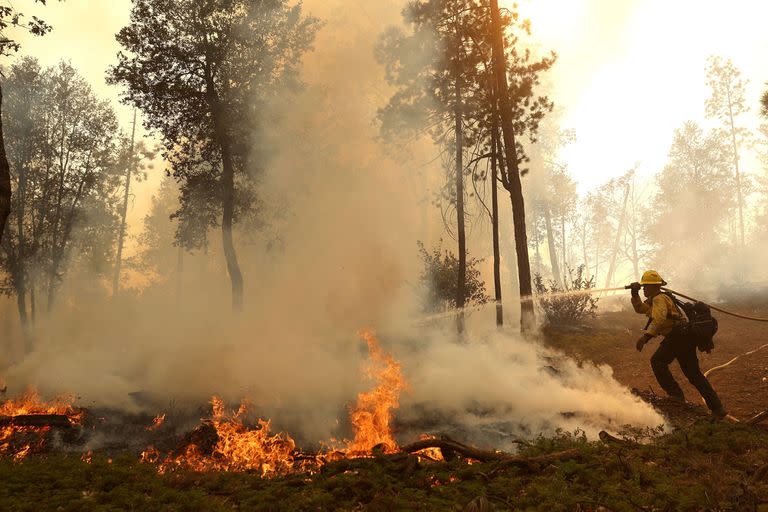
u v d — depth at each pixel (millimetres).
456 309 20062
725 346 12938
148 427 9680
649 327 7887
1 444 8086
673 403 8125
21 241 30500
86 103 33219
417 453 6059
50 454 7500
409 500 4406
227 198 26594
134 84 25656
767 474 4691
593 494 4418
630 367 13016
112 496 4656
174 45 25859
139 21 25734
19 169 31406
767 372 9883
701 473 4957
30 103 31875
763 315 16562
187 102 26250
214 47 25891
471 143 20703
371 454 5922
